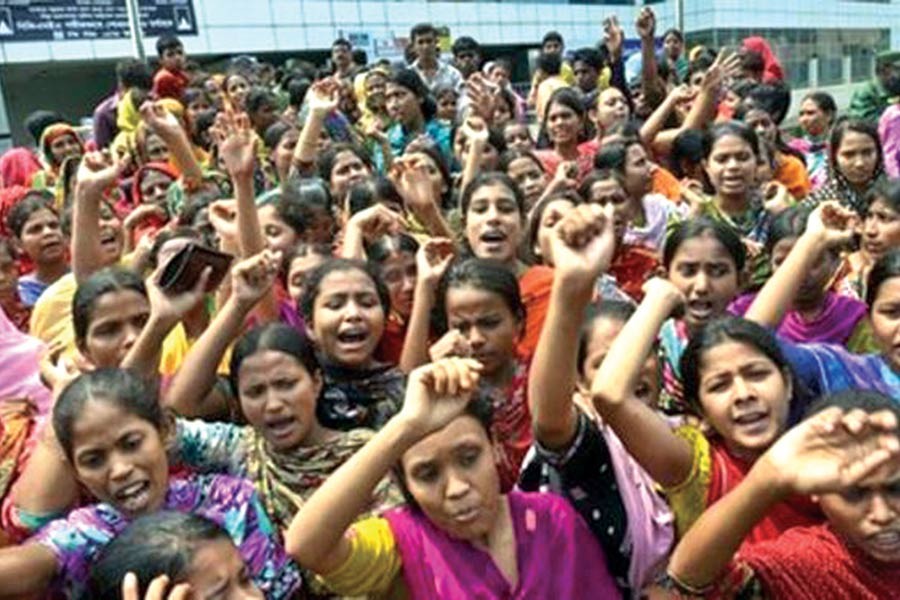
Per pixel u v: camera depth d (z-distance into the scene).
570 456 2.12
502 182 4.17
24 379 3.27
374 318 3.09
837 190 5.32
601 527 2.12
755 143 4.96
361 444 2.54
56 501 2.32
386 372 3.11
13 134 19.42
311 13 22.28
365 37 23.39
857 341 3.39
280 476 2.50
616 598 2.04
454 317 3.03
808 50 29.86
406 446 1.90
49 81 19.86
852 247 3.78
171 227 4.63
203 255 2.82
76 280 3.77
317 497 1.93
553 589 1.99
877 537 1.75
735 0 26.75
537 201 4.85
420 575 2.00
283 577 2.31
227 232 4.02
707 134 5.04
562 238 2.04
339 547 1.93
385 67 9.14
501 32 26.28
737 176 4.81
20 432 2.78
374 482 1.90
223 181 6.02
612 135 6.38
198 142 7.54
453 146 7.46
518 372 3.13
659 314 2.14
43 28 17.80
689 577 1.88
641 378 2.39
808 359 2.74
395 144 7.71
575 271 2.00
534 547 2.03
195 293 2.84
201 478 2.39
